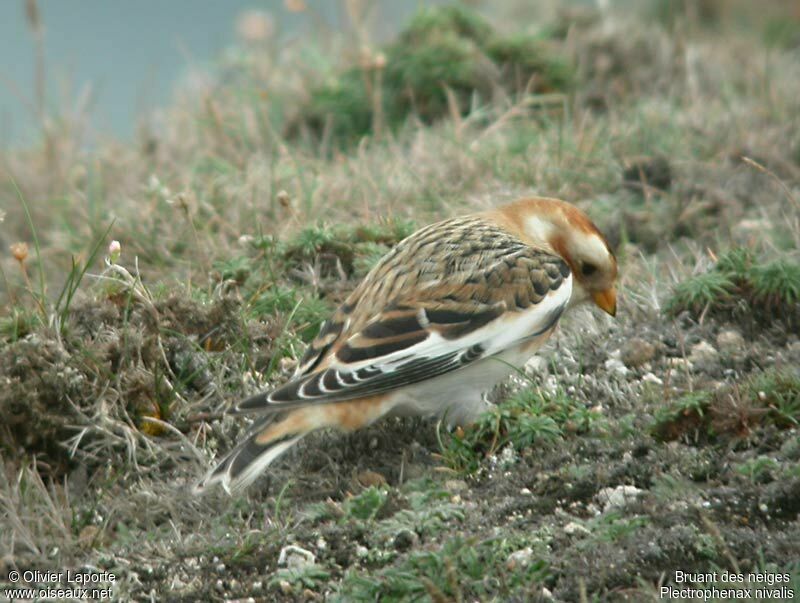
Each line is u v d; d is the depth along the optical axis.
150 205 13.54
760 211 13.39
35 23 17.14
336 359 8.77
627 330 11.02
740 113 15.46
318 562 8.36
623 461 9.01
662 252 12.95
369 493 8.77
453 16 17.38
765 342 10.70
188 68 19.45
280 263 11.99
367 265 11.79
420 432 9.66
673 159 14.22
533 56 16.84
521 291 9.39
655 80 17.27
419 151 14.67
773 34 20.17
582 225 10.34
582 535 8.24
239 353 10.45
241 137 16.05
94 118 17.94
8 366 9.46
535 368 10.47
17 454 9.24
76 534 8.73
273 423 8.67
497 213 10.47
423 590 7.73
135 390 9.71
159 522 8.94
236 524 8.73
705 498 8.52
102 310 10.25
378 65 16.03
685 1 20.98
